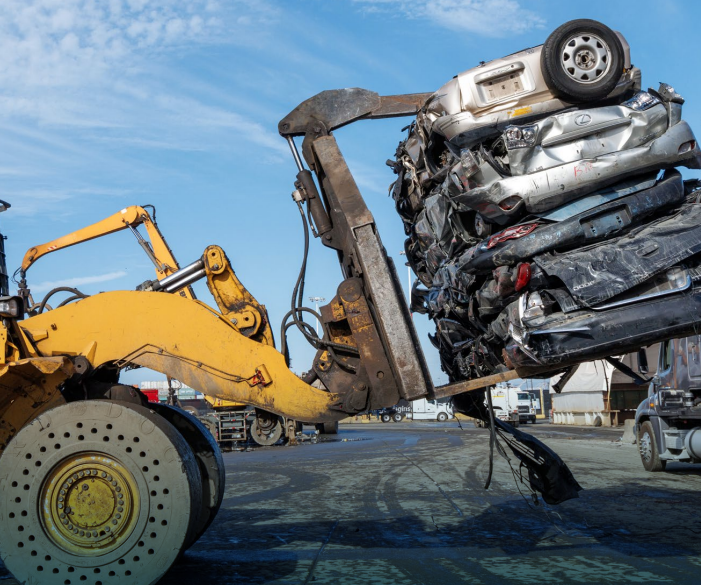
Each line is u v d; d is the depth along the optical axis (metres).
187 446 4.69
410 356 5.05
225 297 7.42
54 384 5.19
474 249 5.64
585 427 39.44
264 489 10.98
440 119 5.63
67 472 4.52
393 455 17.67
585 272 5.11
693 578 4.87
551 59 5.39
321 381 5.43
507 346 5.38
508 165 5.48
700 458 10.94
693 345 11.26
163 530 4.43
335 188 5.31
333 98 5.87
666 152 5.33
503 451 5.88
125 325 5.33
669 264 5.04
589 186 5.32
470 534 6.74
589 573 5.05
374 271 5.14
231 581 4.95
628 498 9.09
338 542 6.44
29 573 4.44
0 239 6.39
